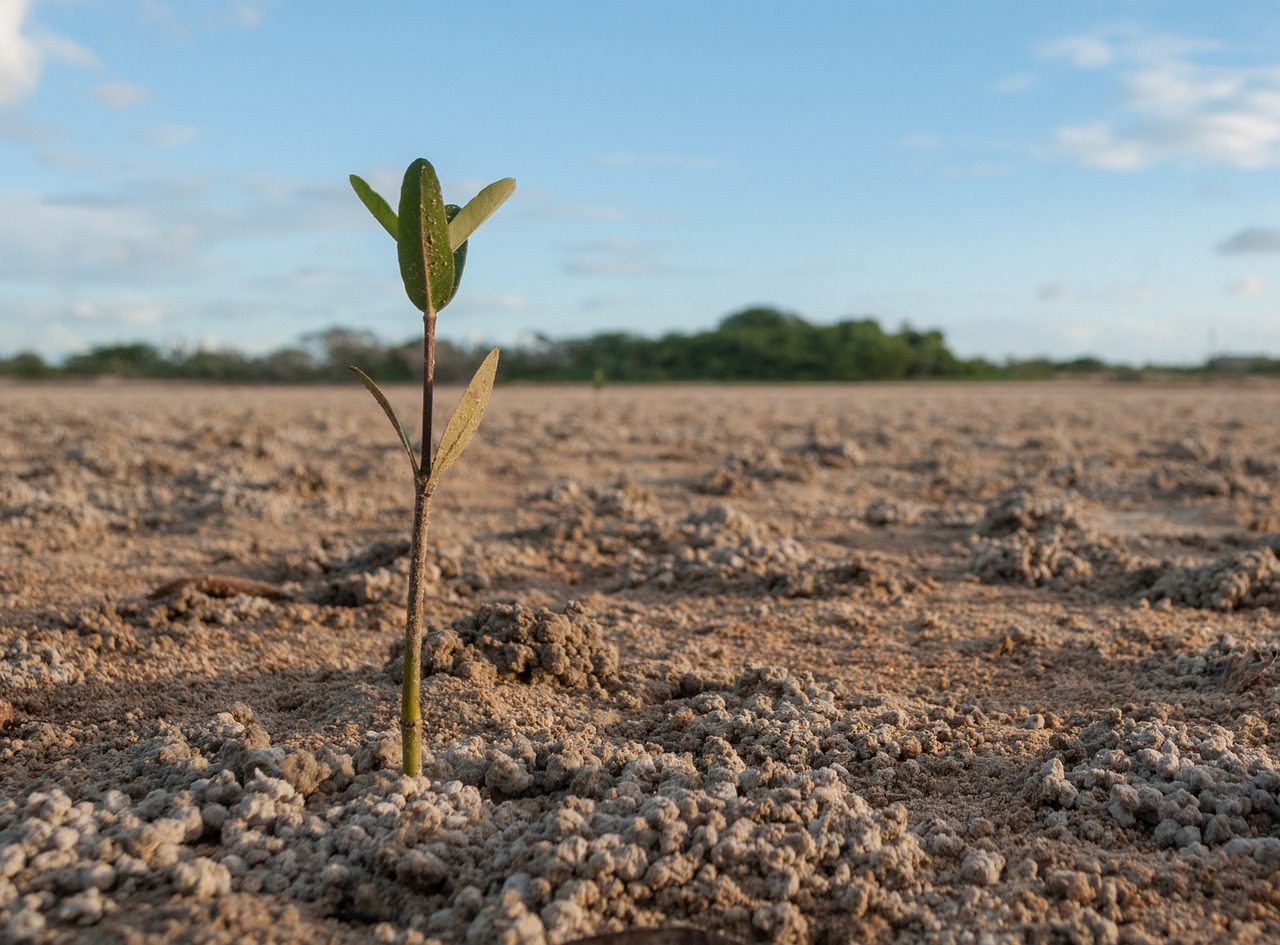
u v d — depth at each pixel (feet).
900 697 3.85
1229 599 4.73
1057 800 3.12
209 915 2.64
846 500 8.30
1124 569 5.33
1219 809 3.00
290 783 3.06
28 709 3.69
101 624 4.40
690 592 5.17
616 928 2.67
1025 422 15.92
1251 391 28.84
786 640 4.44
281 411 18.48
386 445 11.80
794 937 2.68
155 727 3.54
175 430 13.19
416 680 3.07
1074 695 3.84
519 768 3.16
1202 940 2.67
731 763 3.26
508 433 13.38
